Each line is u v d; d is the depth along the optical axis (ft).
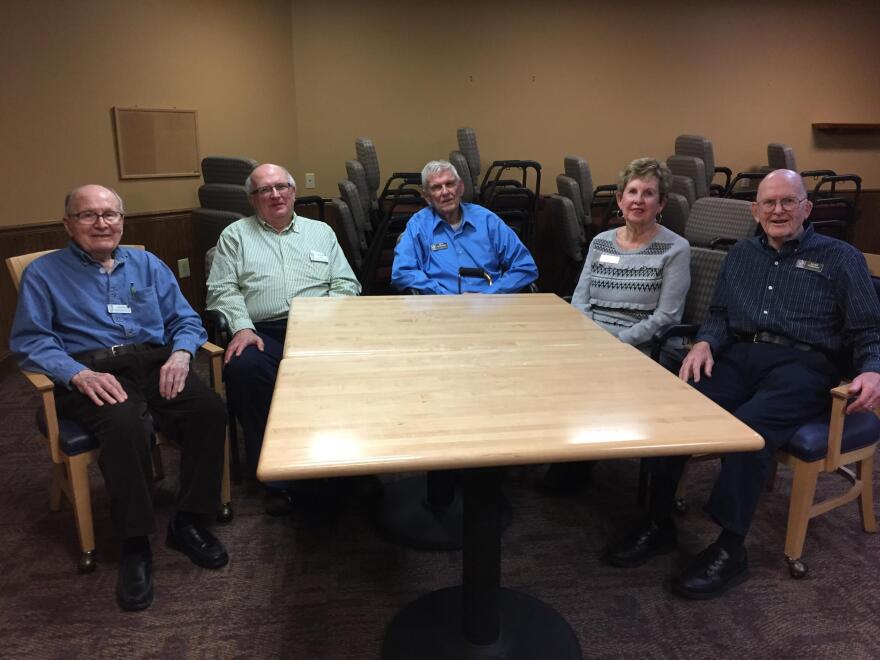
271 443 3.79
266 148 16.75
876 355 6.10
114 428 5.78
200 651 5.28
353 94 17.78
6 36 11.21
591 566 6.43
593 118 19.33
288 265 8.43
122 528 5.82
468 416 4.20
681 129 19.98
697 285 7.96
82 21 12.31
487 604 5.08
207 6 14.70
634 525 7.01
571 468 7.68
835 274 6.47
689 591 5.91
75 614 5.69
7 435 9.15
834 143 21.20
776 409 6.03
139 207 13.88
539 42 18.51
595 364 5.28
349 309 7.02
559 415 4.23
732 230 9.96
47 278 6.54
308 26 17.13
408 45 17.83
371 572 6.32
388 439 3.85
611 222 16.97
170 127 14.23
